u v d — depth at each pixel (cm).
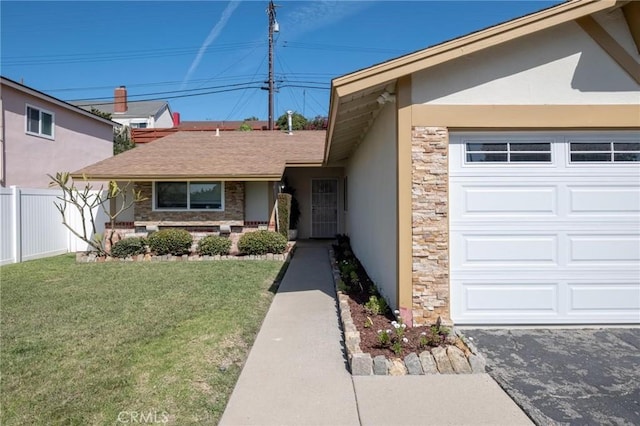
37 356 423
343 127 739
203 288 734
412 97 491
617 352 430
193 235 1212
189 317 555
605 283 505
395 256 520
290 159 1326
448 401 334
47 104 1418
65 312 582
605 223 505
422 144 491
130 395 342
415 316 491
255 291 712
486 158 507
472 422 304
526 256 505
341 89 466
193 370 389
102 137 1766
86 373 383
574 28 493
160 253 1096
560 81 493
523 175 505
